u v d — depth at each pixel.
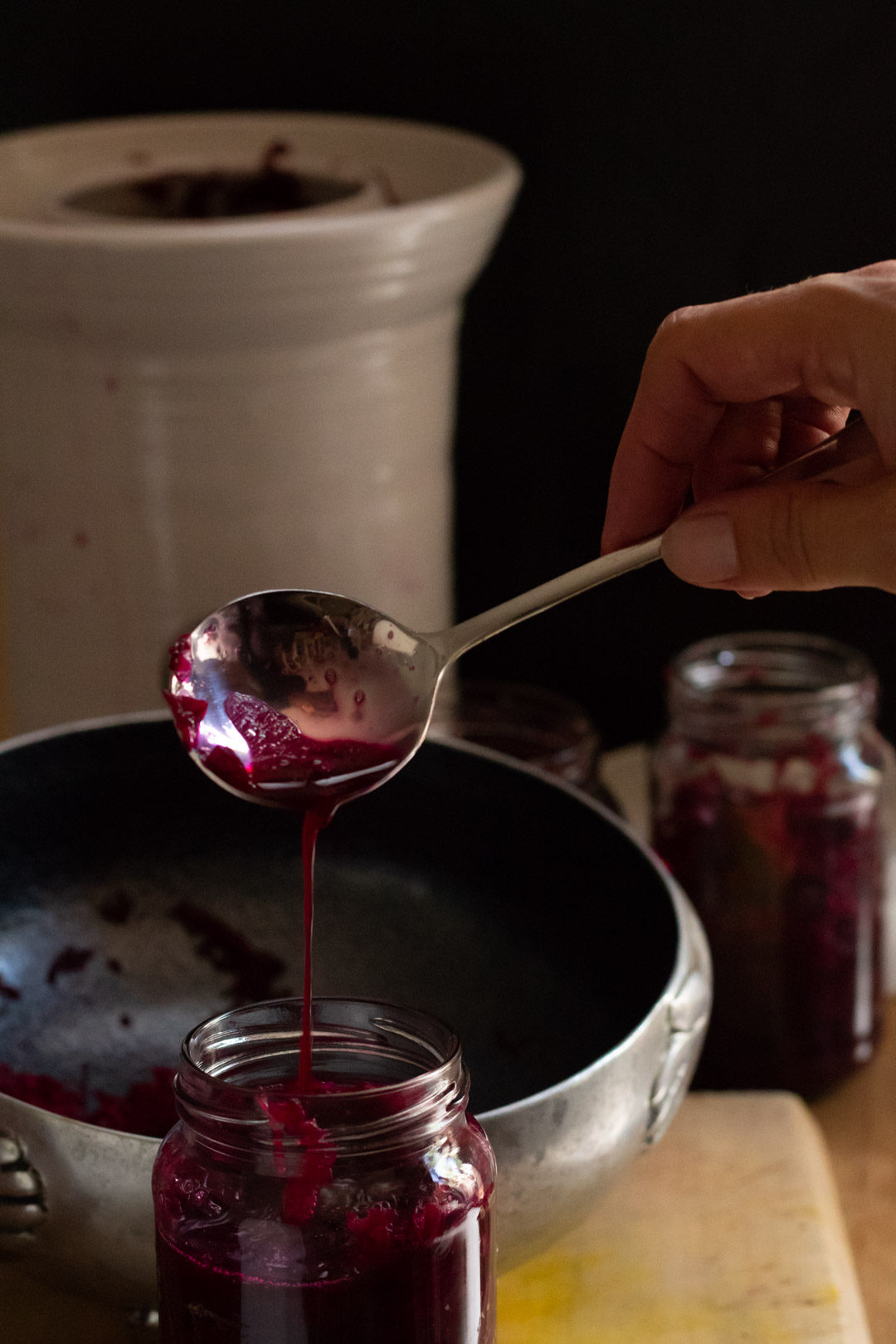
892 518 0.61
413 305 0.87
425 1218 0.57
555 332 1.02
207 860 0.78
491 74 0.98
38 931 0.75
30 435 0.87
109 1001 0.75
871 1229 0.77
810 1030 0.82
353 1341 0.57
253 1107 0.57
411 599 0.94
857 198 0.98
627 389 1.03
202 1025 0.59
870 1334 0.73
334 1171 0.57
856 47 0.96
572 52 0.97
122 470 0.87
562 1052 0.73
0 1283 0.71
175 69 0.98
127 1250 0.62
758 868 0.81
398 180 0.95
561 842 0.75
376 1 0.97
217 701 0.66
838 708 0.81
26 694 0.94
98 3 0.97
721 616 1.07
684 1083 0.67
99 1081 0.73
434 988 0.75
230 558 0.88
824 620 1.06
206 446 0.86
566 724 0.88
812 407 0.71
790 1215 0.74
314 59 0.98
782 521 0.62
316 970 0.76
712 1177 0.76
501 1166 0.62
